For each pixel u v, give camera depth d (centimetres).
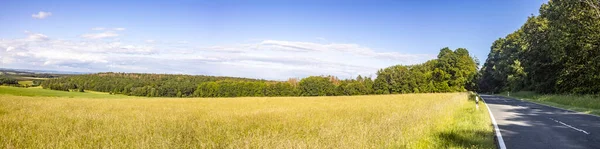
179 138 911
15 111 2148
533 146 877
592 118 1579
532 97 4209
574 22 3334
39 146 876
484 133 1025
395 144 794
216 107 2838
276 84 10294
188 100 4650
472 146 801
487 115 1695
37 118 1596
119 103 3609
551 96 3484
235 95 10081
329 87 10131
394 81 9306
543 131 1149
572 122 1410
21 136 1016
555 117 1642
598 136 1033
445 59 8525
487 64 9512
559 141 949
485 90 9831
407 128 997
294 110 2175
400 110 1964
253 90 10150
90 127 1255
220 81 10544
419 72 9100
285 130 1086
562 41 3350
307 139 856
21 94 6450
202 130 1119
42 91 7812
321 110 2119
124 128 1172
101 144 881
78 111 2211
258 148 776
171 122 1412
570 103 2634
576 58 3516
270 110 2247
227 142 881
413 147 782
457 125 1169
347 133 910
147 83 10112
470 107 2220
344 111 1973
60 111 2188
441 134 965
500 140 969
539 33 4338
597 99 2441
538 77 4738
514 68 5188
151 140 875
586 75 3391
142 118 1589
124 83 9862
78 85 9731
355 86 9850
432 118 1287
